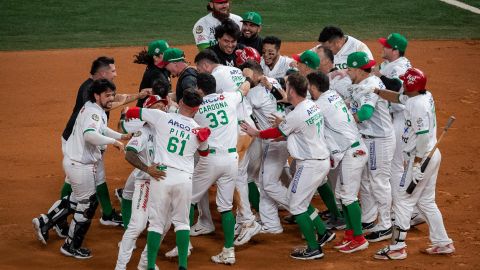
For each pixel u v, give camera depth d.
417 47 73.69
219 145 33.06
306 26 81.31
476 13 86.75
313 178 33.28
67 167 33.03
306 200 33.50
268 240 36.47
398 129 36.44
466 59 69.88
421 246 35.34
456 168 45.56
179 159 30.58
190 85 35.06
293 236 37.03
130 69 65.50
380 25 82.00
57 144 49.25
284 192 36.31
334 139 34.16
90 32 78.62
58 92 59.84
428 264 33.12
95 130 32.53
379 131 35.38
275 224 37.25
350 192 34.31
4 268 32.22
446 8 88.56
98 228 37.38
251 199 38.00
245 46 40.34
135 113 30.88
